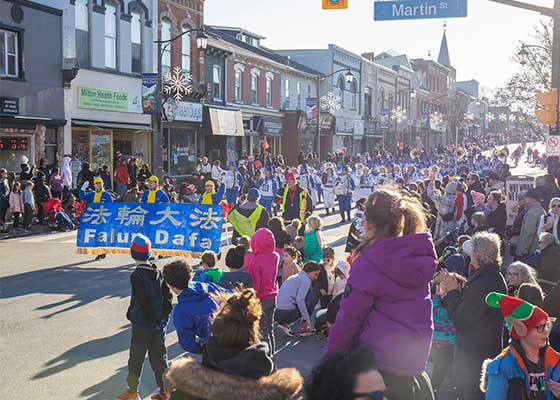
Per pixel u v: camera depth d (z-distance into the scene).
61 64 25.69
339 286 9.50
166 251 15.03
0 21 22.83
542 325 4.02
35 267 14.27
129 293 11.88
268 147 41.84
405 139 79.00
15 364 8.02
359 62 61.88
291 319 9.40
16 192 19.88
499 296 4.11
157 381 6.82
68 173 23.89
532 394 4.05
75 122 26.50
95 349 8.66
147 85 24.80
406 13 14.55
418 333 3.58
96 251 15.29
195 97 34.69
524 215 12.35
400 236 3.63
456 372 5.71
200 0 35.22
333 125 54.16
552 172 17.47
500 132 133.88
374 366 3.01
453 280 5.93
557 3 15.48
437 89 94.94
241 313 3.82
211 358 3.84
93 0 27.66
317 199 31.84
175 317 6.15
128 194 16.77
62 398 6.96
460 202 14.81
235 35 48.59
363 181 26.47
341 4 13.62
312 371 3.16
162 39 32.38
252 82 42.50
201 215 15.03
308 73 50.38
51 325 9.74
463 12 14.27
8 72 23.59
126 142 30.95
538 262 9.50
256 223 13.71
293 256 10.08
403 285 3.58
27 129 23.92
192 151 35.53
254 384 3.58
